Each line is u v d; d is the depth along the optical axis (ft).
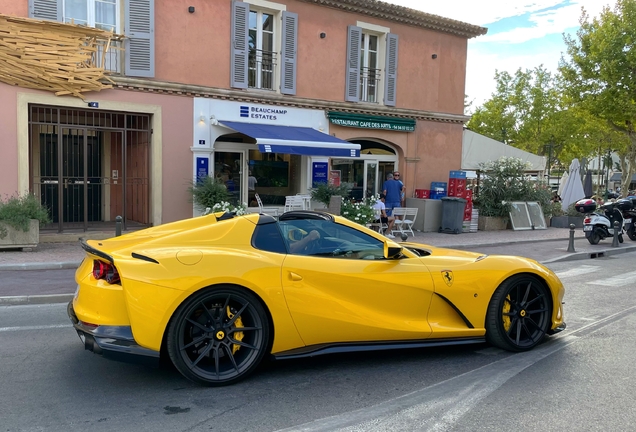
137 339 12.11
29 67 36.01
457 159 60.29
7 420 11.06
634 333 18.69
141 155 43.80
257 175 48.98
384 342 14.74
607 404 12.31
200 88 42.91
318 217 15.43
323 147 42.96
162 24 41.19
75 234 38.63
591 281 30.12
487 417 11.53
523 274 16.40
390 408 11.99
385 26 53.21
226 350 13.15
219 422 11.14
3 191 36.29
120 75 39.86
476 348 16.84
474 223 56.59
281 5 46.50
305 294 13.60
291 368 14.69
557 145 116.16
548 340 17.75
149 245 13.43
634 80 68.39
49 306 21.95
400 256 15.28
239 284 12.85
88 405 11.92
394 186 51.83
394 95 54.29
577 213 65.36
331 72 50.06
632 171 84.84
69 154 42.68
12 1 36.09
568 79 75.97
